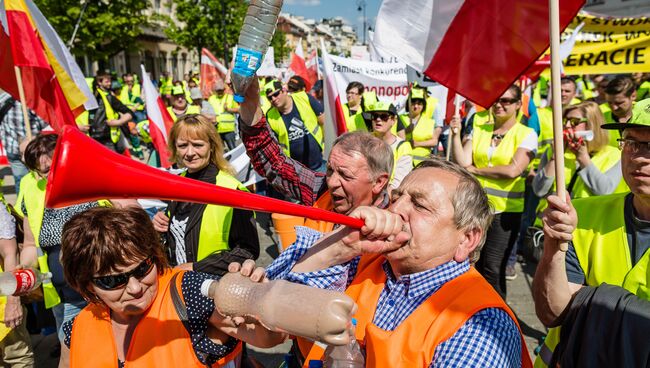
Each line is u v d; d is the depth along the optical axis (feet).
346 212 7.13
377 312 4.99
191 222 8.25
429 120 18.90
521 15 7.82
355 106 22.13
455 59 8.55
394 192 5.01
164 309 4.99
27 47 12.17
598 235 5.83
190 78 48.37
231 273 4.43
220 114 29.99
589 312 4.81
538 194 11.86
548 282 5.09
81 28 48.34
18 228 9.82
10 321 8.51
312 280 5.06
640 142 5.17
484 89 8.46
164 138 17.90
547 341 6.24
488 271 12.30
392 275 5.13
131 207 5.26
